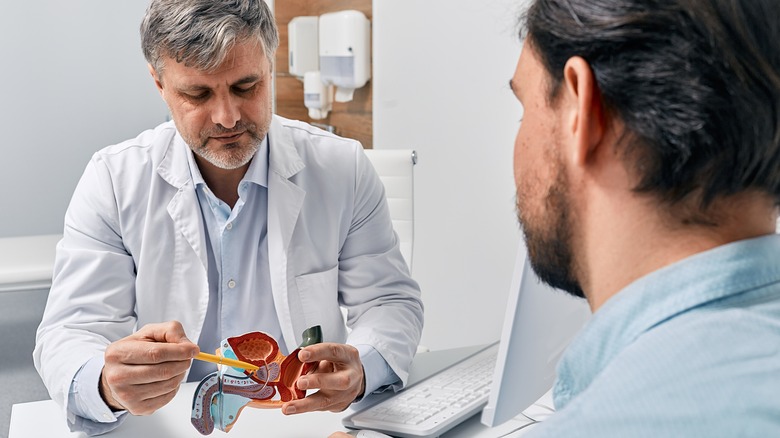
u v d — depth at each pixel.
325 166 1.53
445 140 2.75
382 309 1.46
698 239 0.47
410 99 2.93
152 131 1.54
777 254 0.46
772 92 0.45
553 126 0.51
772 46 0.45
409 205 2.06
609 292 0.50
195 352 1.06
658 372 0.41
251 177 1.43
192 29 1.22
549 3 0.50
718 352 0.41
